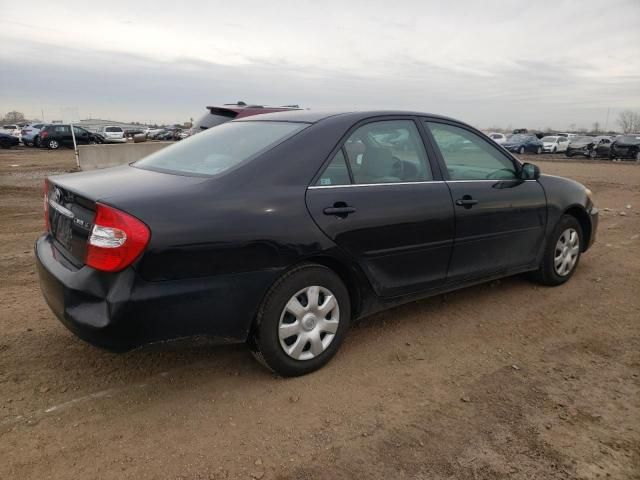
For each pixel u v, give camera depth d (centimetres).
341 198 322
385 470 244
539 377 331
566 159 3219
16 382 310
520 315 433
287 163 312
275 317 302
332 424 278
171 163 344
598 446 262
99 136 3759
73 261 284
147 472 239
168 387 310
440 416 286
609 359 357
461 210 386
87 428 269
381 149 359
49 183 332
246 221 284
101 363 336
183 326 272
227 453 253
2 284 485
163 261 260
